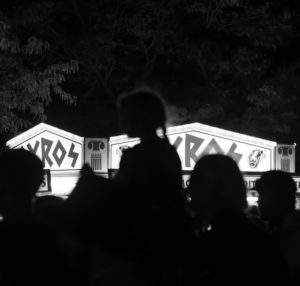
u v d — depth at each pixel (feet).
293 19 34.27
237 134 37.73
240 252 10.50
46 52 73.87
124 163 13.73
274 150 38.34
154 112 14.06
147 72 79.97
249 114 79.00
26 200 11.20
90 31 75.66
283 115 83.30
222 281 10.48
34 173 11.26
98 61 77.20
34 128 37.22
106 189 9.85
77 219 9.56
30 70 62.34
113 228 9.61
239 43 37.22
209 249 10.73
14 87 57.31
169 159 13.73
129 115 14.11
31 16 65.82
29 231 8.86
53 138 37.32
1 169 11.18
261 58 34.78
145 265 10.26
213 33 37.52
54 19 74.43
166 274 10.65
